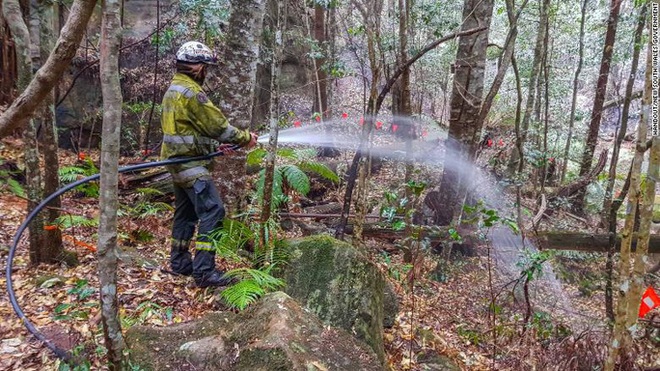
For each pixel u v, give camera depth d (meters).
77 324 2.96
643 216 2.76
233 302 2.98
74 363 2.45
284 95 12.42
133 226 4.87
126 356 2.21
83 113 8.87
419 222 6.19
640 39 7.21
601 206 9.19
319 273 3.48
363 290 3.46
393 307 4.16
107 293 2.02
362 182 4.53
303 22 11.89
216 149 3.56
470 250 6.34
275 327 2.39
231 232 3.86
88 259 4.21
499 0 9.69
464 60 6.14
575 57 11.67
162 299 3.42
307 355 2.28
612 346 2.95
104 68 1.79
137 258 4.06
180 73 3.30
